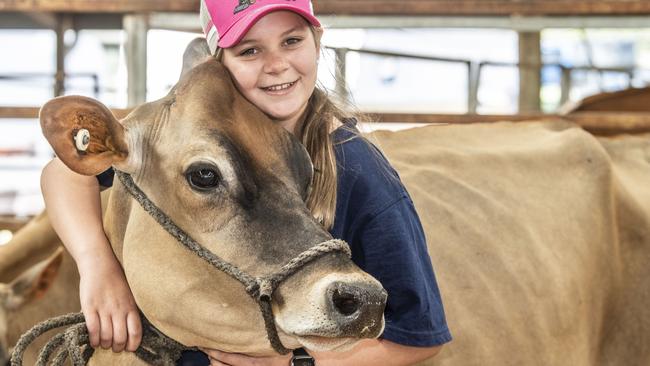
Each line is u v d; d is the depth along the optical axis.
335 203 2.36
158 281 2.21
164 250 2.20
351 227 2.45
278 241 2.08
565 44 17.77
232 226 2.11
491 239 3.44
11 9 5.68
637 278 3.73
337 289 1.95
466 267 3.31
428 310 2.47
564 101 10.64
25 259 4.18
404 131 3.83
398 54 7.05
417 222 2.56
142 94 5.69
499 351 3.25
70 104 2.11
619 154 4.23
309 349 2.06
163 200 2.20
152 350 2.45
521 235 3.50
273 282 2.04
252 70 2.25
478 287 3.29
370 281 1.99
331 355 2.43
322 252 2.04
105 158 2.18
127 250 2.28
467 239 3.39
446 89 17.69
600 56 17.98
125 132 2.22
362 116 2.58
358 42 12.58
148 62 5.87
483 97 17.47
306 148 2.36
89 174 2.18
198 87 2.23
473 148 3.85
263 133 2.19
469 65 7.62
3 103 15.42
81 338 2.42
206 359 2.50
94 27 7.29
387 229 2.41
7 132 15.05
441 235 3.34
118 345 2.38
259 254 2.09
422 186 3.48
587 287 3.61
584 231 3.66
